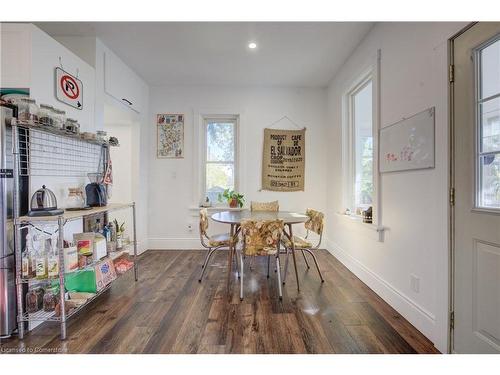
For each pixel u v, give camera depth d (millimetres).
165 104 4199
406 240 2094
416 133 1950
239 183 4223
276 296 2490
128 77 3539
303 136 4246
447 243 1650
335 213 3830
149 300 2398
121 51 3139
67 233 2342
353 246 3146
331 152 4027
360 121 3396
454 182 1617
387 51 2379
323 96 4266
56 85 2244
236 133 4301
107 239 2551
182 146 4203
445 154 1657
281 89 4246
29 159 1950
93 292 2189
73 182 2459
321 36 2807
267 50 3105
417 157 1938
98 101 2869
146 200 4152
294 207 4258
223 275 3059
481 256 1449
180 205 4215
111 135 4039
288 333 1877
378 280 2510
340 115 3621
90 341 1781
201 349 1699
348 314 2150
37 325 1964
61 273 1803
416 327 1939
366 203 3252
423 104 1886
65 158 2354
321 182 4270
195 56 3256
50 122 1926
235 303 2340
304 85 4195
